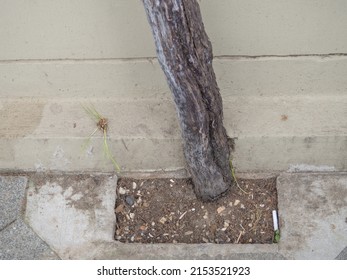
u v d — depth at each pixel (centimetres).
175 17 106
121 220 147
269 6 130
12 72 148
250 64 142
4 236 144
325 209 142
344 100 147
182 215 146
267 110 147
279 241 139
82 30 138
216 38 137
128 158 150
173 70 113
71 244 142
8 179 152
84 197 148
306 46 138
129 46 140
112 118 150
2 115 153
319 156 147
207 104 122
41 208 148
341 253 136
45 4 133
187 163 138
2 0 133
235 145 146
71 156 151
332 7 129
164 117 149
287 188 146
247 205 146
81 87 151
